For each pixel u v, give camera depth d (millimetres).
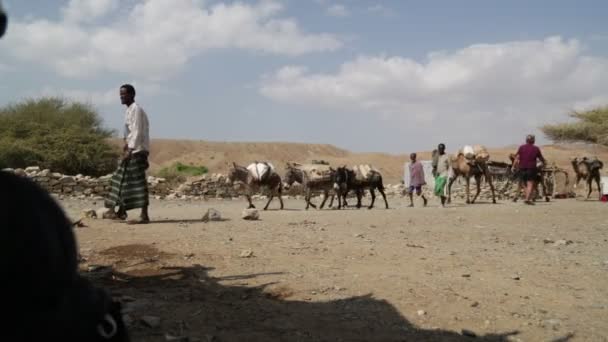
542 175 21828
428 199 25125
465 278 6242
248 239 8766
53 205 1153
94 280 5754
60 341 1061
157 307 4820
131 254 7191
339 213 15062
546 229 11375
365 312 4867
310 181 17875
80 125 30094
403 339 4203
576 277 6438
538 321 4730
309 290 5547
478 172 19922
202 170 35344
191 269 6359
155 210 15711
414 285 5809
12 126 28047
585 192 27625
